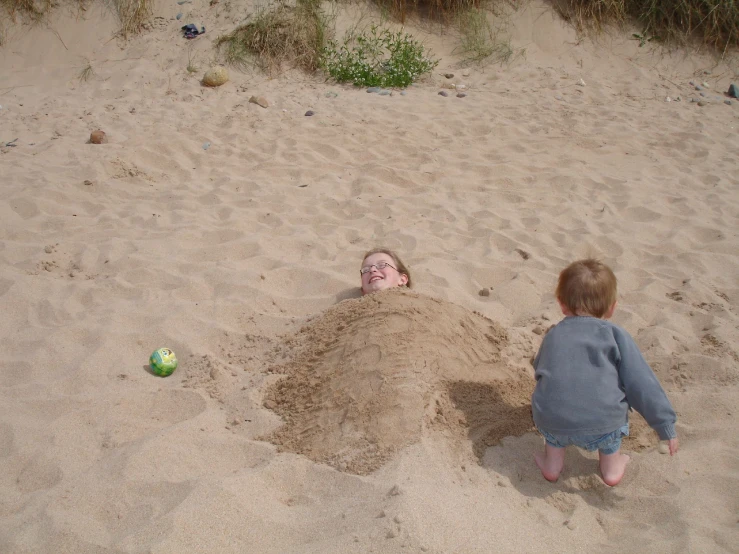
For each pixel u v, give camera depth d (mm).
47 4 10875
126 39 10734
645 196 7039
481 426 3506
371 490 2982
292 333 4531
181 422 3617
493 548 2680
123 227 6117
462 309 4527
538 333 4688
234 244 5773
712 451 3430
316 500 3049
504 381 3914
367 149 8062
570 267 3539
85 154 7590
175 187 7062
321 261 5625
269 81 10141
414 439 3291
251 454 3436
